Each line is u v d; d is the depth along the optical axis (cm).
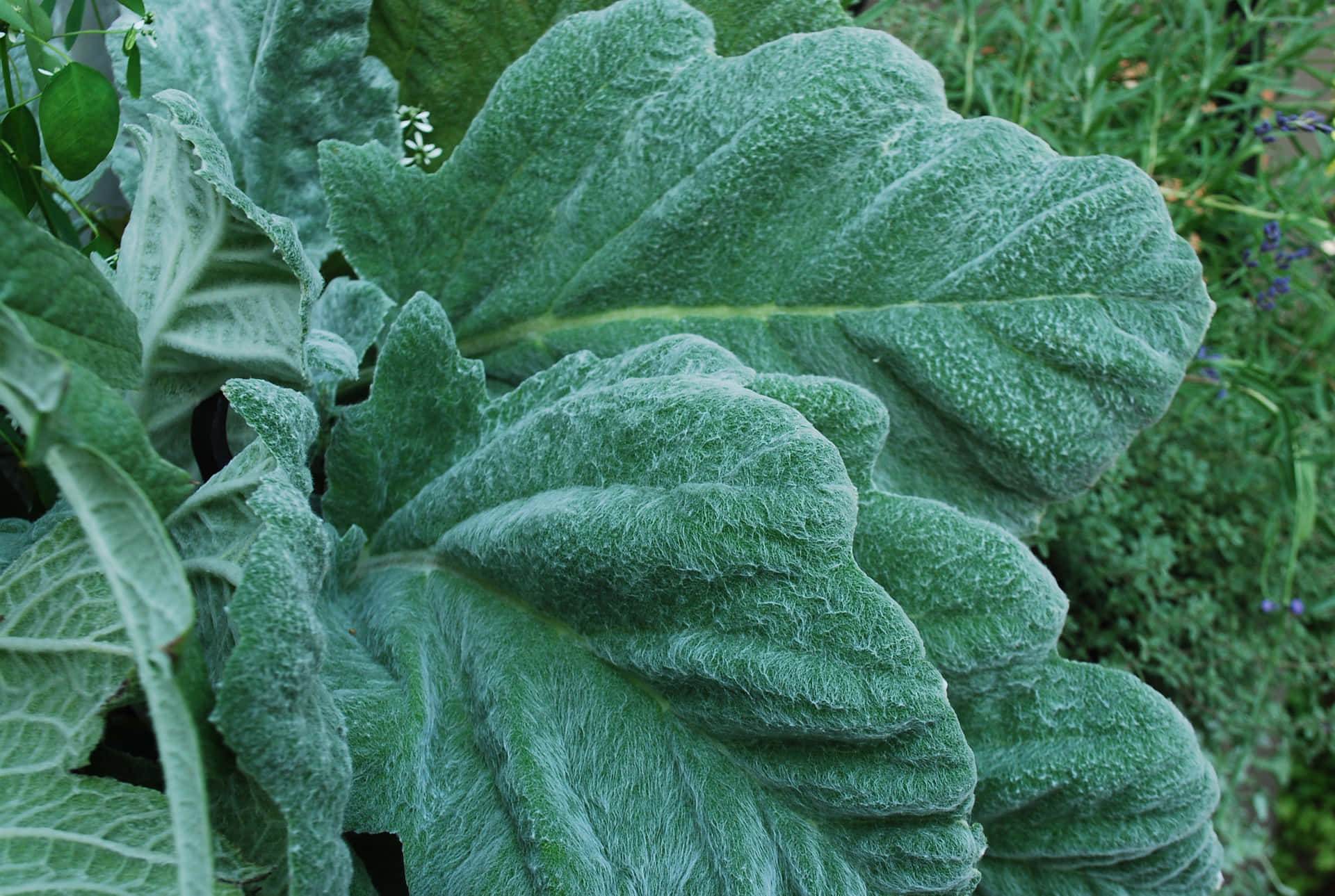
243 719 42
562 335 60
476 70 64
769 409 48
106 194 65
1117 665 93
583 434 50
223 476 47
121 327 43
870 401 52
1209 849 55
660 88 58
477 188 59
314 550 45
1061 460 55
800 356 57
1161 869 54
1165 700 54
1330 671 101
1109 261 54
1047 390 54
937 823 47
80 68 50
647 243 58
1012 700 54
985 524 53
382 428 55
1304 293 103
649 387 50
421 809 49
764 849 48
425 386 55
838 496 47
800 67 56
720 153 57
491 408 55
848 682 46
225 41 60
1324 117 99
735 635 48
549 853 47
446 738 51
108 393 41
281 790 42
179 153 48
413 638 52
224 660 45
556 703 50
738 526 47
